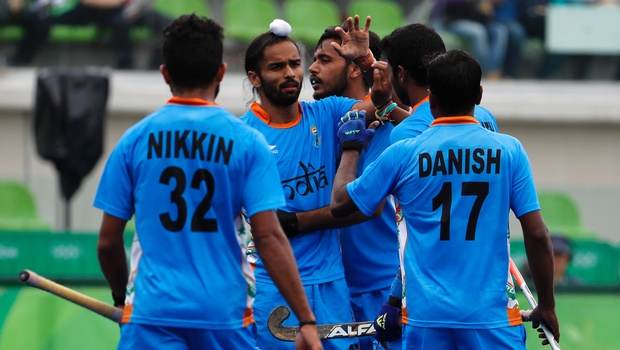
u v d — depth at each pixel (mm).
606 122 47875
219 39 14055
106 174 13914
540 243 15031
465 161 14898
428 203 14969
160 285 13539
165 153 13719
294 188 17781
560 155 48219
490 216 14859
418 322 14883
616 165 48531
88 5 44250
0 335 26516
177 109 13875
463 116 15164
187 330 13602
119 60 44812
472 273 14766
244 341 13883
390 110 17984
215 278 13633
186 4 45656
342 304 18016
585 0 46312
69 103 35750
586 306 27656
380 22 45812
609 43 46531
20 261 34312
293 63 17609
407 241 15234
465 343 14750
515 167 15055
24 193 39281
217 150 13695
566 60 46781
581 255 34812
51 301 26828
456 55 15156
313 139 18016
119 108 44625
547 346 26500
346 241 19000
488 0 45406
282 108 17875
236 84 45344
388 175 15266
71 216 38594
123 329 13852
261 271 17922
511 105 46375
